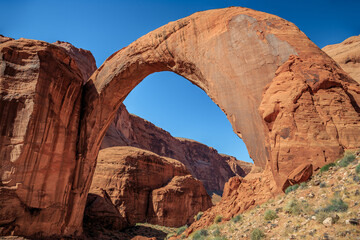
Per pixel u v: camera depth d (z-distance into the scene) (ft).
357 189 17.42
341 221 14.97
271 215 20.85
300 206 19.30
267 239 17.44
